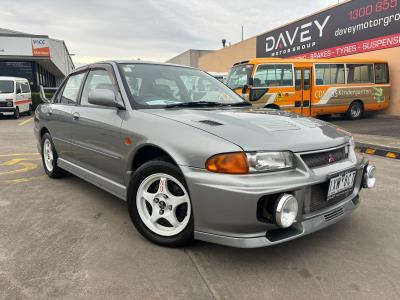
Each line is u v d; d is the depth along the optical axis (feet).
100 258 8.83
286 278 8.02
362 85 43.83
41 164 19.25
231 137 8.30
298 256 9.04
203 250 9.28
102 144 11.45
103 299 7.21
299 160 8.38
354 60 43.21
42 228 10.62
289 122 9.77
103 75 12.46
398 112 45.88
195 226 8.48
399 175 16.99
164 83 12.12
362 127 35.50
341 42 51.88
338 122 41.42
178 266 8.50
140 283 7.78
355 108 44.04
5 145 26.27
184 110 10.59
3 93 51.62
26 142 27.94
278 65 38.65
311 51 57.72
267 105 38.09
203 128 8.76
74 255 8.97
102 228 10.64
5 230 10.46
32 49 80.89
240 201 7.72
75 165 13.78
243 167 7.88
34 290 7.46
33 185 15.08
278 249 9.39
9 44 79.36
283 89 38.91
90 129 12.00
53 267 8.38
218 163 8.00
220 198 7.88
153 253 9.12
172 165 8.89
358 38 49.08
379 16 45.88
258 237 7.99
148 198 9.66
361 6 48.14
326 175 8.63
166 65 13.19
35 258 8.79
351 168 9.47
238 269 8.39
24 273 8.11
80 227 10.71
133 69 12.11
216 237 8.20
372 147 22.97
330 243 9.76
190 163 8.41
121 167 10.67
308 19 57.72
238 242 7.96
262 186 7.75
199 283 7.81
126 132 10.20
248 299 7.25
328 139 9.30
